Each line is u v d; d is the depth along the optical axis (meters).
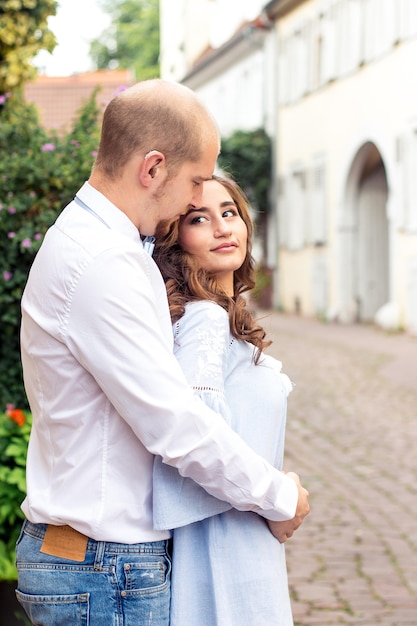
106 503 1.87
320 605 4.21
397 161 17.77
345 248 21.06
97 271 1.83
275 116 24.98
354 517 5.68
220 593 1.96
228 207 2.18
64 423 1.89
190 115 1.90
